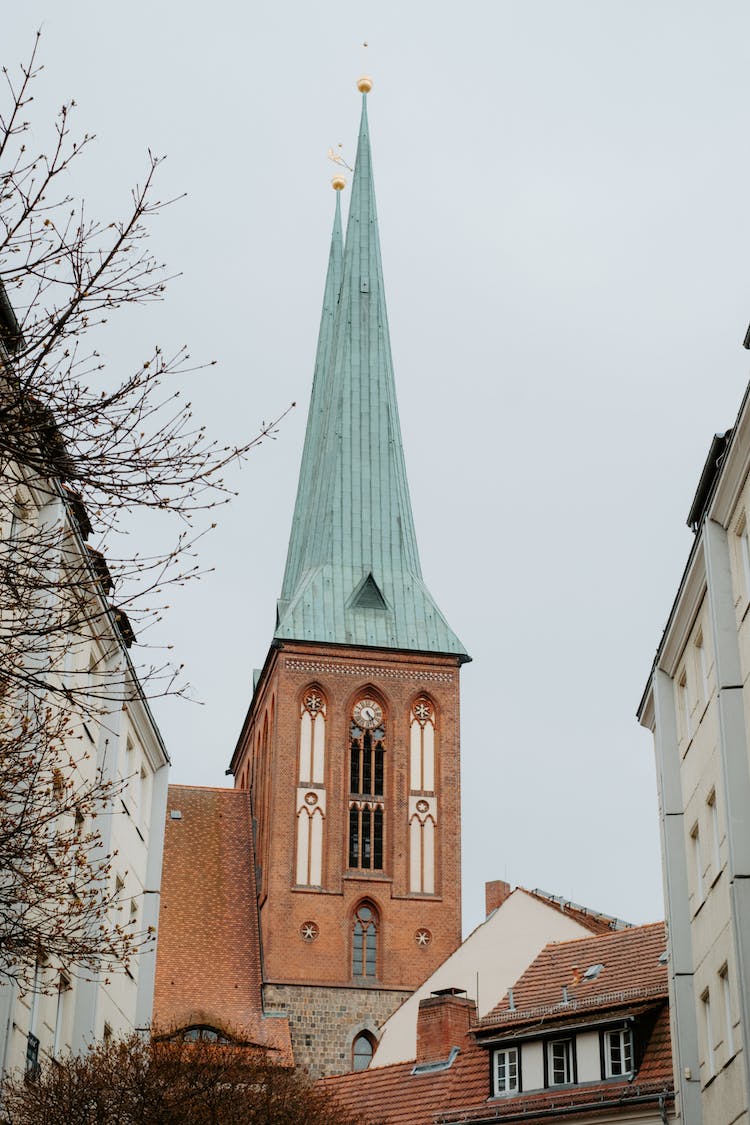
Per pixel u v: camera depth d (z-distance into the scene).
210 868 98.44
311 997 90.62
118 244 21.11
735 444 36.62
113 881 49.72
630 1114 49.09
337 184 119.62
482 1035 56.25
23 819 27.02
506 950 76.31
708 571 39.00
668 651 46.03
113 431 21.77
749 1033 35.09
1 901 26.64
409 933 93.06
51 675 39.59
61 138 20.34
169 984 90.44
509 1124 52.09
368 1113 58.25
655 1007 50.72
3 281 21.05
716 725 40.09
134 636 23.92
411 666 98.81
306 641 97.81
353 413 107.19
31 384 21.50
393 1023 79.69
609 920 75.25
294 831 94.12
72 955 27.70
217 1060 45.88
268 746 99.38
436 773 97.12
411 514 106.50
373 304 110.75
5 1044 36.16
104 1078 40.97
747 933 36.25
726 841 37.78
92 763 47.06
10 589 24.17
